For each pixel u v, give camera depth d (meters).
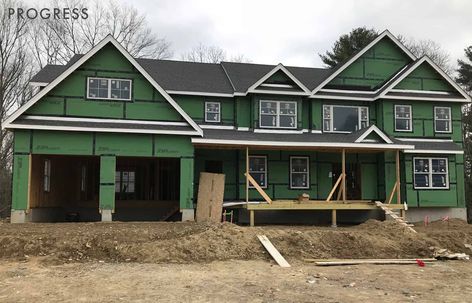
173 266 12.32
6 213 38.12
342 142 20.89
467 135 42.44
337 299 9.20
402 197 23.06
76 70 19.39
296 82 23.09
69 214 22.67
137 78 19.81
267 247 14.01
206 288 9.95
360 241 15.31
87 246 13.64
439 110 24.58
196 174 22.48
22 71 36.38
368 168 24.09
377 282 10.98
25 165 18.30
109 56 19.67
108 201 18.81
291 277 11.29
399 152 23.16
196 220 19.30
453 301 9.30
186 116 19.84
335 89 24.27
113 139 19.16
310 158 23.56
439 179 23.52
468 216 37.47
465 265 13.91
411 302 9.11
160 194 24.27
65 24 40.16
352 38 46.78
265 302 8.88
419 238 16.30
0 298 9.09
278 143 20.31
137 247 13.51
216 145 20.42
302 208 19.81
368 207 20.45
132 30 43.75
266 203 19.83
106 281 10.48
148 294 9.41
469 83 51.03
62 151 18.67
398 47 25.28
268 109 23.14
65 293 9.46
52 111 19.00
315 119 23.78
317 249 14.62
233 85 23.92
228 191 22.70
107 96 19.52
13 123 18.17
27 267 11.99
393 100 23.98
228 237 14.35
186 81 24.17
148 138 19.48
